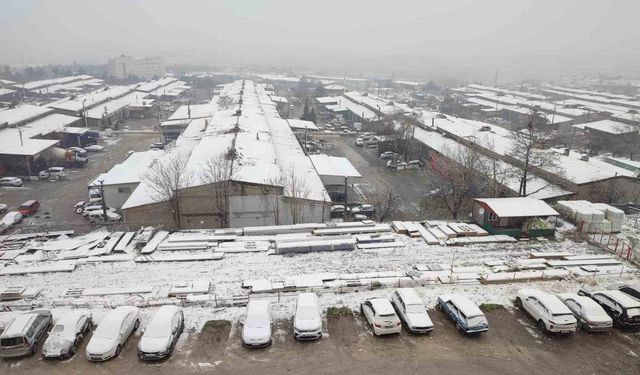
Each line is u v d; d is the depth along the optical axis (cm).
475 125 9944
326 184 6397
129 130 11750
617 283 3391
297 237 4166
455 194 5488
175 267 3619
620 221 4456
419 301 2842
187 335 2662
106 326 2544
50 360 2431
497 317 2919
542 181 6006
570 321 2691
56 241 4284
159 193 5047
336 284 3253
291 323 2805
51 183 7206
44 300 3081
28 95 18238
